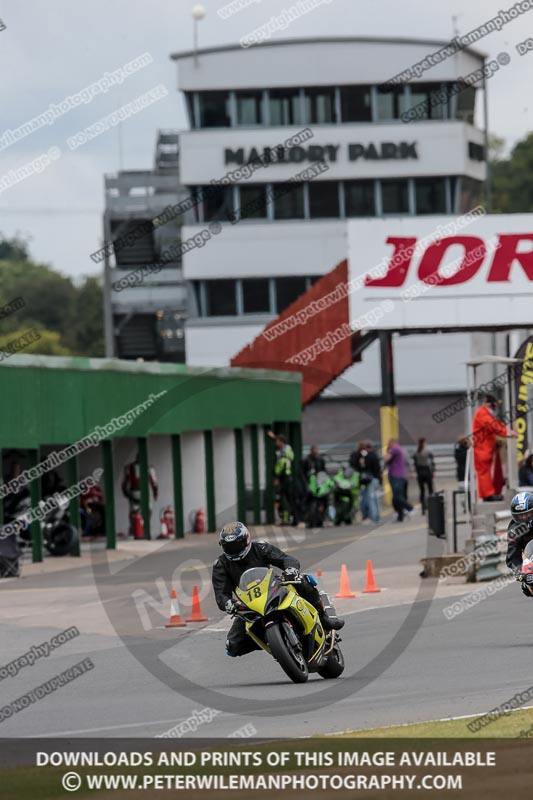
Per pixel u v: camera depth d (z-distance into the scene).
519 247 120.88
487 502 73.31
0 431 84.50
